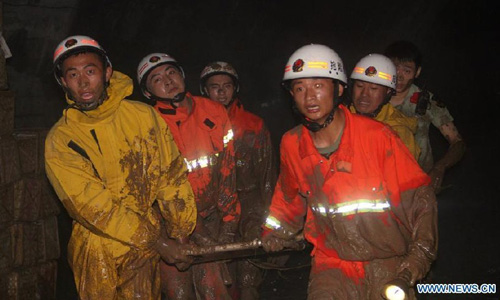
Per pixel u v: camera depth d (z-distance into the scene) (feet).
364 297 10.15
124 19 23.71
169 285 13.94
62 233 20.88
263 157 16.67
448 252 21.94
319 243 10.42
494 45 43.34
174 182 11.94
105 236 11.05
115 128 11.26
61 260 20.27
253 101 30.30
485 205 27.76
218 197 14.53
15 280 15.15
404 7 37.96
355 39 35.45
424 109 15.20
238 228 16.22
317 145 10.14
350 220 9.95
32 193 15.72
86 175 10.93
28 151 15.75
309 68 9.75
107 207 10.91
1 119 15.10
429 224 9.70
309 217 10.53
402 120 14.12
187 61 27.37
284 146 10.48
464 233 24.08
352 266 10.20
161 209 12.05
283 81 10.14
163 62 14.21
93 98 11.12
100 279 11.28
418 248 9.61
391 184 9.77
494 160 33.91
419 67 15.12
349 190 9.88
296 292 18.40
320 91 9.77
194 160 14.11
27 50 21.12
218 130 14.40
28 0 20.03
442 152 32.32
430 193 9.78
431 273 15.74
